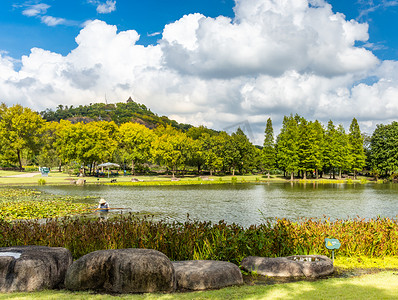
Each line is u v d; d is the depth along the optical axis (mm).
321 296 5082
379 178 75625
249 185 50375
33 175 60312
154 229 8227
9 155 70250
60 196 28156
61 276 5789
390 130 74250
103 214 18062
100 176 64562
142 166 84938
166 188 42625
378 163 77250
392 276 6457
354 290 5410
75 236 7906
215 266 5988
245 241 7562
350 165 74438
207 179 61875
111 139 75750
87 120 191625
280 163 69062
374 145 78312
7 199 24031
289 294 5215
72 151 62031
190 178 64000
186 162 63156
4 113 70625
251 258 7008
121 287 5273
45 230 8109
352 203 25875
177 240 7762
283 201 27109
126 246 7781
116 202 25547
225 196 31484
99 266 5383
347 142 76125
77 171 67750
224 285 5766
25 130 70500
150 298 4949
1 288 5250
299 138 69375
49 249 6094
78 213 18094
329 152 72500
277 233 8203
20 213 16578
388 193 36094
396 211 21453
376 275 6559
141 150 74562
